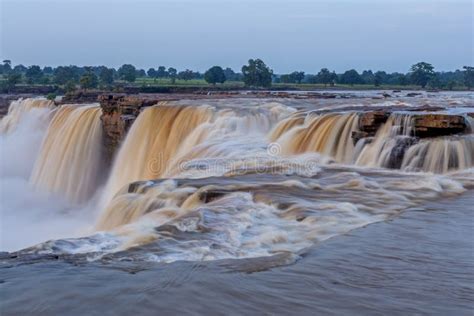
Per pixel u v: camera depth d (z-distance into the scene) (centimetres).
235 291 621
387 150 1652
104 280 646
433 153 1560
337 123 1873
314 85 13962
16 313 563
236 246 817
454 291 644
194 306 579
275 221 969
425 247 824
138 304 582
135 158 2658
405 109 2367
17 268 692
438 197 1209
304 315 566
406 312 582
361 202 1131
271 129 2261
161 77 19988
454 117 1664
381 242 848
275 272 689
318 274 688
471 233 907
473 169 1533
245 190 1202
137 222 1082
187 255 765
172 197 1217
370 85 13938
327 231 912
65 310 568
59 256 754
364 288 646
